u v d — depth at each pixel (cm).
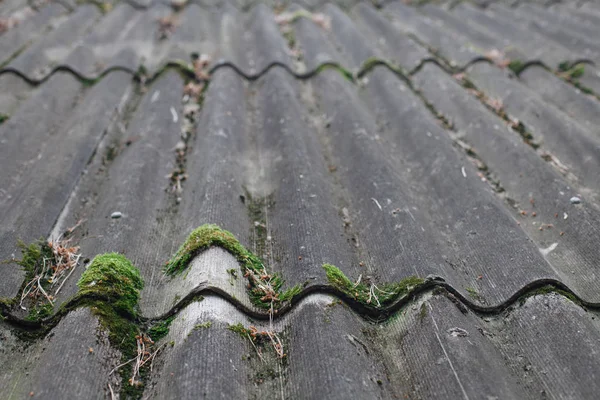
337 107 291
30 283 181
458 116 291
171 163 249
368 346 162
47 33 402
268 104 297
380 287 181
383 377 154
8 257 186
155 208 219
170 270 187
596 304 175
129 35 391
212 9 462
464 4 498
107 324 160
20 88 312
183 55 349
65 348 150
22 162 249
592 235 197
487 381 143
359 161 245
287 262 190
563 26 445
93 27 416
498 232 201
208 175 227
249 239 204
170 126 274
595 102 299
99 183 239
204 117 281
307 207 211
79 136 257
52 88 306
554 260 196
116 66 331
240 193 225
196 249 183
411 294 173
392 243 196
